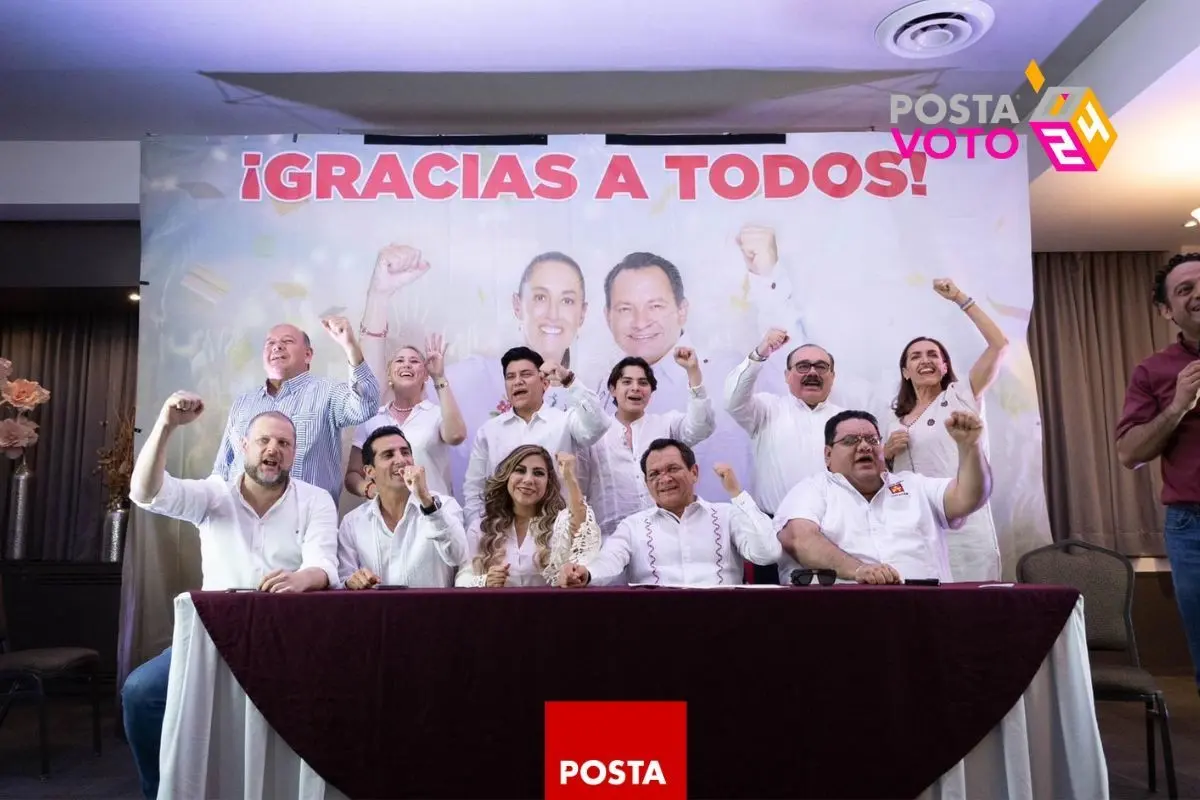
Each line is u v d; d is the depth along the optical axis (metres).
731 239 4.03
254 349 3.95
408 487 3.70
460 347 3.97
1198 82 3.44
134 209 4.53
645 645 2.46
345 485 3.91
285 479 3.40
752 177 4.05
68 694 5.00
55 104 4.17
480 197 4.04
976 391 3.97
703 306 4.00
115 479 5.06
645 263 4.02
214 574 3.35
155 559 3.89
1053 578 3.56
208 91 4.08
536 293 4.00
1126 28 3.62
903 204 4.05
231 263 3.99
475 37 3.68
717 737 2.43
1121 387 5.34
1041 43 3.76
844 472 3.74
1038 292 5.43
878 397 3.97
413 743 2.44
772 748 2.42
